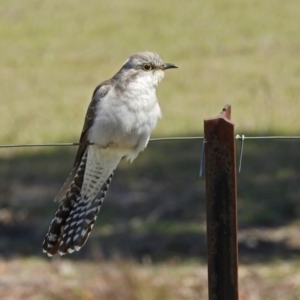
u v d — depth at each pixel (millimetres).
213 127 5938
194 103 26922
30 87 30859
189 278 11609
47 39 39156
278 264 12477
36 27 41188
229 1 43812
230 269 6035
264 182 16797
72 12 43500
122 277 10305
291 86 28453
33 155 20125
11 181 17625
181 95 28312
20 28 41219
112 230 14203
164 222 14547
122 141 7547
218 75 31312
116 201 15914
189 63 33812
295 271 12117
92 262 12516
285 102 26031
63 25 41406
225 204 5988
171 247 13258
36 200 16234
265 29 38719
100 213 15188
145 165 18516
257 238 13695
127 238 13734
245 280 11828
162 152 19703
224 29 39125
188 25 40250
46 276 12062
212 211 6012
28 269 12445
